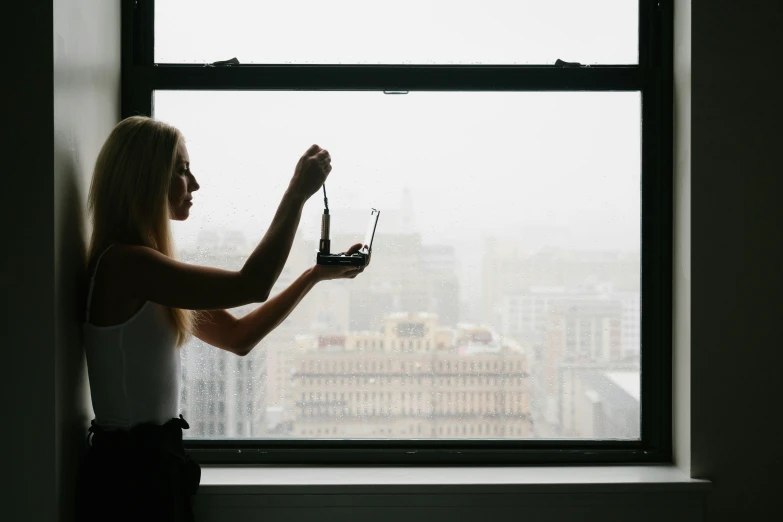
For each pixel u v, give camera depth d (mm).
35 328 1265
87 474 1280
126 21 1616
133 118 1341
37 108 1251
